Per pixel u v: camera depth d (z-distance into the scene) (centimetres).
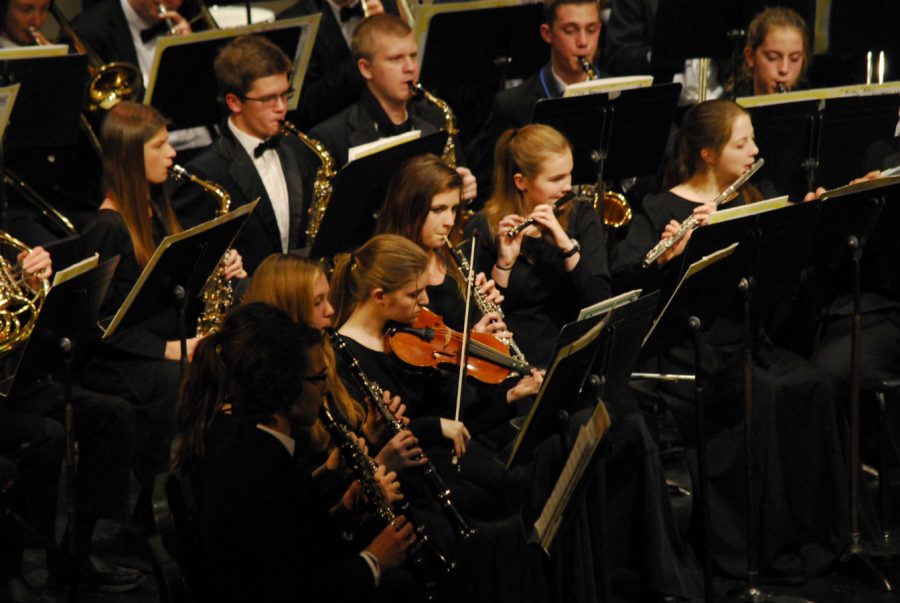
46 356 1394
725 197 1780
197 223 1905
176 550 1020
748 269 1535
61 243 1622
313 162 2048
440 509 1372
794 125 1931
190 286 1520
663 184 1906
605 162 1912
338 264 1453
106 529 1734
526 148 1673
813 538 1686
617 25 2434
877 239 1761
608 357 1366
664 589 1506
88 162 2097
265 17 2559
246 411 1064
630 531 1534
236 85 1905
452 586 1316
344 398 1295
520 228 1634
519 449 1327
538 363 1667
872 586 1606
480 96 2377
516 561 1377
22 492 1534
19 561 1520
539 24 2256
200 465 1097
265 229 1936
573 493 1293
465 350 1449
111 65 2048
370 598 1095
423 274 1415
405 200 1584
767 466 1645
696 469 1662
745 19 2192
